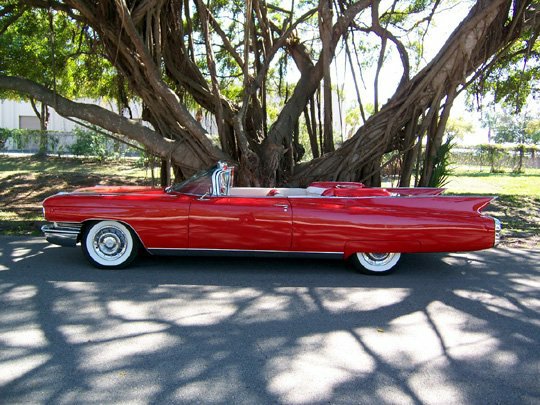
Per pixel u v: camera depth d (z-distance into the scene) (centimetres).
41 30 1381
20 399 300
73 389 313
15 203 1298
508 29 1001
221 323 432
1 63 1400
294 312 465
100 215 576
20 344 379
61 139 2547
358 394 315
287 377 335
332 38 1052
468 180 2155
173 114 1009
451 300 514
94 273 581
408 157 1061
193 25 1259
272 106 1839
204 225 580
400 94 1010
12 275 567
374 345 392
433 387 326
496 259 717
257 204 587
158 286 537
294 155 1196
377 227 580
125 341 388
